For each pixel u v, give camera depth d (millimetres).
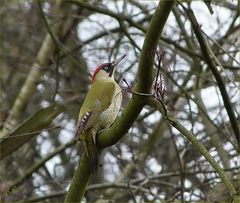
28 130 10594
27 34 18859
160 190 14055
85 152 8117
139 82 7387
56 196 13844
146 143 14680
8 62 18297
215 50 13648
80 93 16250
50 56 16734
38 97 17922
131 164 14641
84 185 8258
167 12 7027
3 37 19109
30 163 15875
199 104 12562
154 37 7148
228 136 11766
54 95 13781
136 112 7539
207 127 12875
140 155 14547
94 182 16438
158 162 15047
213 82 12055
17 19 17406
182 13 11875
